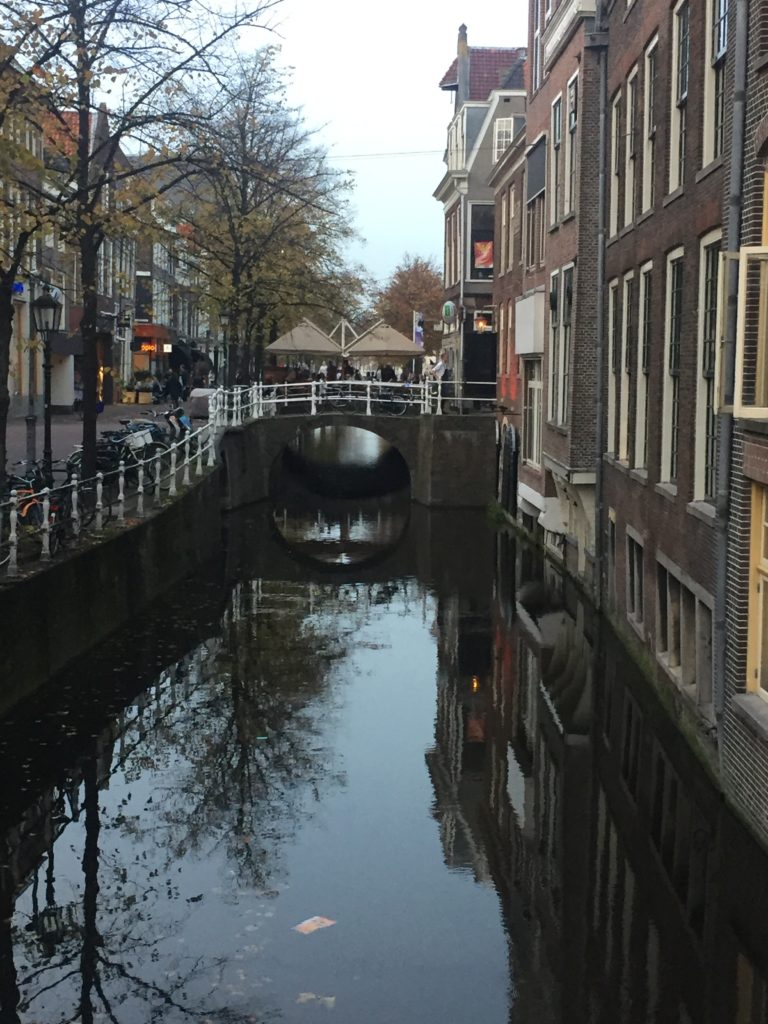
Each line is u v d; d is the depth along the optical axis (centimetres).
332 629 1816
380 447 5625
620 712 1350
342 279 3969
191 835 995
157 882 898
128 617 1770
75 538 1558
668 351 1340
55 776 1126
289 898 872
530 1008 710
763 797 869
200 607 1938
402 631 1816
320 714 1358
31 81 1240
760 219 928
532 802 1073
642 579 1506
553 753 1216
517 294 2936
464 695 1448
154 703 1370
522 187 2947
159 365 5338
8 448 2378
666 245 1330
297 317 3972
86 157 1501
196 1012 709
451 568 2444
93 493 1705
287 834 996
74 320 3919
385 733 1291
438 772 1159
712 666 1098
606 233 1809
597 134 1866
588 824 1019
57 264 3045
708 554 1089
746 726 914
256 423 3438
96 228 1564
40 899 867
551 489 2322
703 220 1138
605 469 1811
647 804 1055
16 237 1520
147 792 1094
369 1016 701
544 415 2303
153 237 1675
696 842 968
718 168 1084
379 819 1036
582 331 1875
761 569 927
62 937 803
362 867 930
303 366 6112
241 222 2856
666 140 1362
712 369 1128
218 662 1575
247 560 2498
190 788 1106
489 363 3728
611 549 1759
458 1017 702
